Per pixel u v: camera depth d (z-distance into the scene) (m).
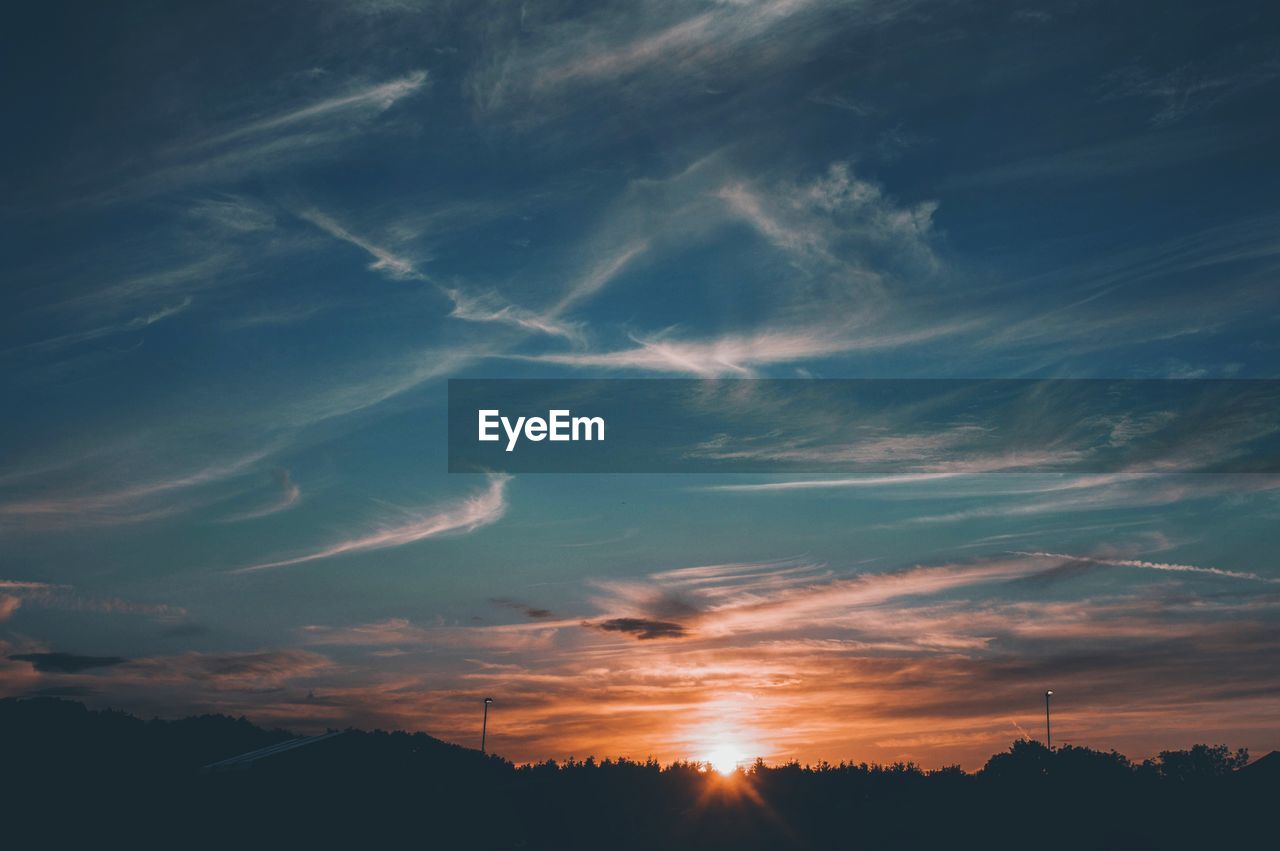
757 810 54.56
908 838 48.38
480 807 52.94
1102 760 55.84
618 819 53.38
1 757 51.31
